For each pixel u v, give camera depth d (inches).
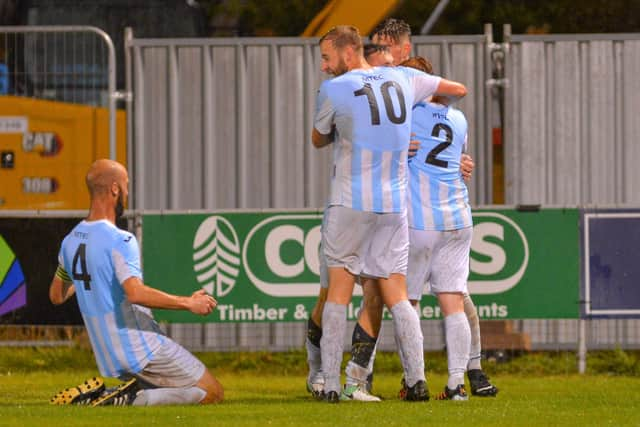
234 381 1263.5
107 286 876.0
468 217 967.6
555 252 1328.7
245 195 1509.6
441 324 1373.0
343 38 900.0
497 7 2755.9
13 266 1338.6
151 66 1507.1
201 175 1510.8
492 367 1365.7
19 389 1120.8
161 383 898.7
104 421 763.4
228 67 1507.1
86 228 885.8
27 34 1569.9
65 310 1337.4
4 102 1605.6
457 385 952.9
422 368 923.4
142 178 1507.1
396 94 892.0
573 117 1489.9
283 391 1126.4
